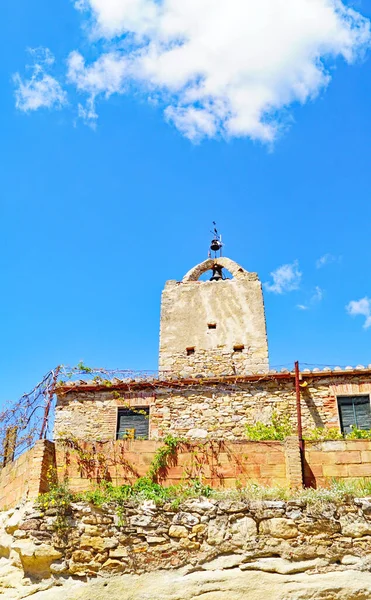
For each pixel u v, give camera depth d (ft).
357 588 36.70
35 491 41.24
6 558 40.50
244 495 40.86
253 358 67.41
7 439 48.47
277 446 44.65
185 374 64.95
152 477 43.78
